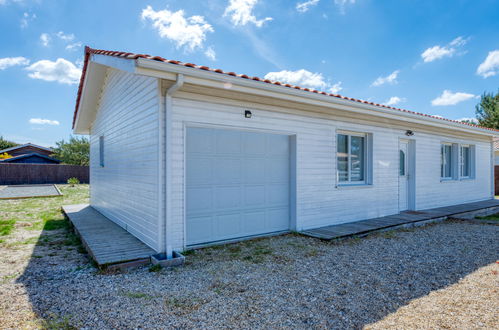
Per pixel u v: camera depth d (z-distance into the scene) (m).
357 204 7.32
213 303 2.99
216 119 5.08
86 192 16.53
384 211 7.93
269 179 6.03
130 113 5.93
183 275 3.78
